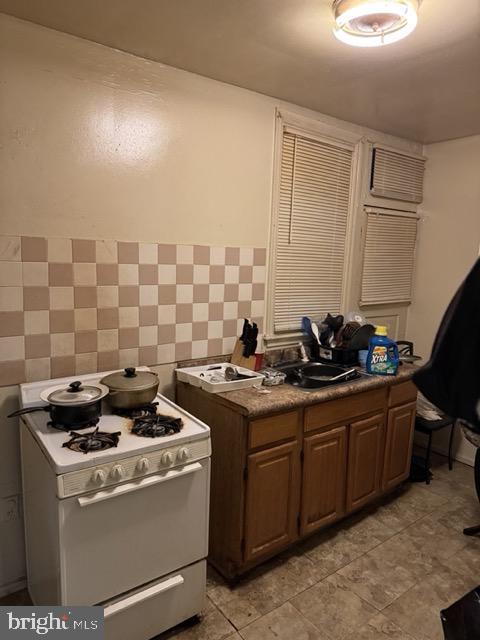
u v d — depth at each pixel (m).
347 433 2.33
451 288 3.31
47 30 1.77
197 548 1.70
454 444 3.34
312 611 1.85
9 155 1.75
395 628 1.78
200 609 1.76
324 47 1.85
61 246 1.90
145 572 1.57
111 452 1.45
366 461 2.46
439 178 3.35
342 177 2.93
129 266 2.09
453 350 0.92
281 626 1.77
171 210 2.19
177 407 1.90
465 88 2.27
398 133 3.11
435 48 1.83
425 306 3.48
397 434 2.65
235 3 1.53
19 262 1.81
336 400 2.24
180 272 2.26
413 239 3.48
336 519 2.37
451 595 1.97
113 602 1.51
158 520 1.57
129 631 1.56
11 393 1.86
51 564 1.49
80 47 1.85
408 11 1.49
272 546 2.07
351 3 1.49
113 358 2.10
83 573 1.43
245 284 2.54
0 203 1.75
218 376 2.22
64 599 1.41
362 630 1.76
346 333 2.76
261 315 2.65
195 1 1.53
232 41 1.83
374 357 2.54
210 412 2.09
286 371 2.56
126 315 2.11
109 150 1.97
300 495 2.16
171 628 1.73
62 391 1.70
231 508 1.98
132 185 2.06
